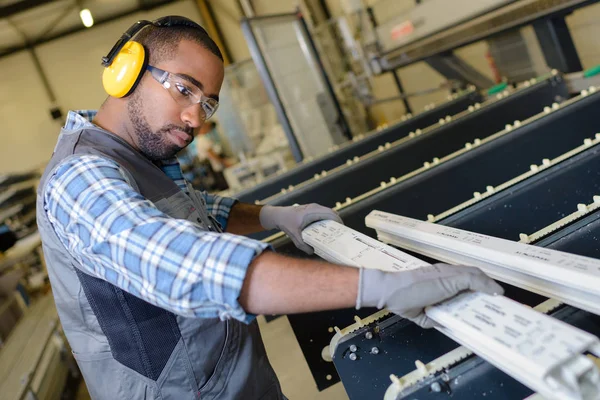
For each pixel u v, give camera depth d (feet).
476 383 2.25
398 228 3.72
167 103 2.94
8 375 7.07
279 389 3.59
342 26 14.38
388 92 20.52
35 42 28.60
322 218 3.81
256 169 16.75
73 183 2.57
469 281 2.23
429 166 5.40
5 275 12.41
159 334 2.92
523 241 3.13
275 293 2.25
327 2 20.58
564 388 1.70
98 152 2.87
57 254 2.88
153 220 2.37
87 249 2.43
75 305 2.95
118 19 29.12
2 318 11.14
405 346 2.81
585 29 9.56
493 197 3.96
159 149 3.16
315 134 14.11
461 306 2.24
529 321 1.98
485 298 2.24
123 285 2.43
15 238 15.34
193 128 3.09
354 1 12.82
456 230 3.28
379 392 2.80
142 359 2.93
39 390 7.36
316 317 4.42
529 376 1.83
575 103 5.43
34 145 29.27
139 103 3.01
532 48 9.75
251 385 3.25
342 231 3.43
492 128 7.39
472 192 5.32
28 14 24.59
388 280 2.23
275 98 12.25
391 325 2.87
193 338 2.98
